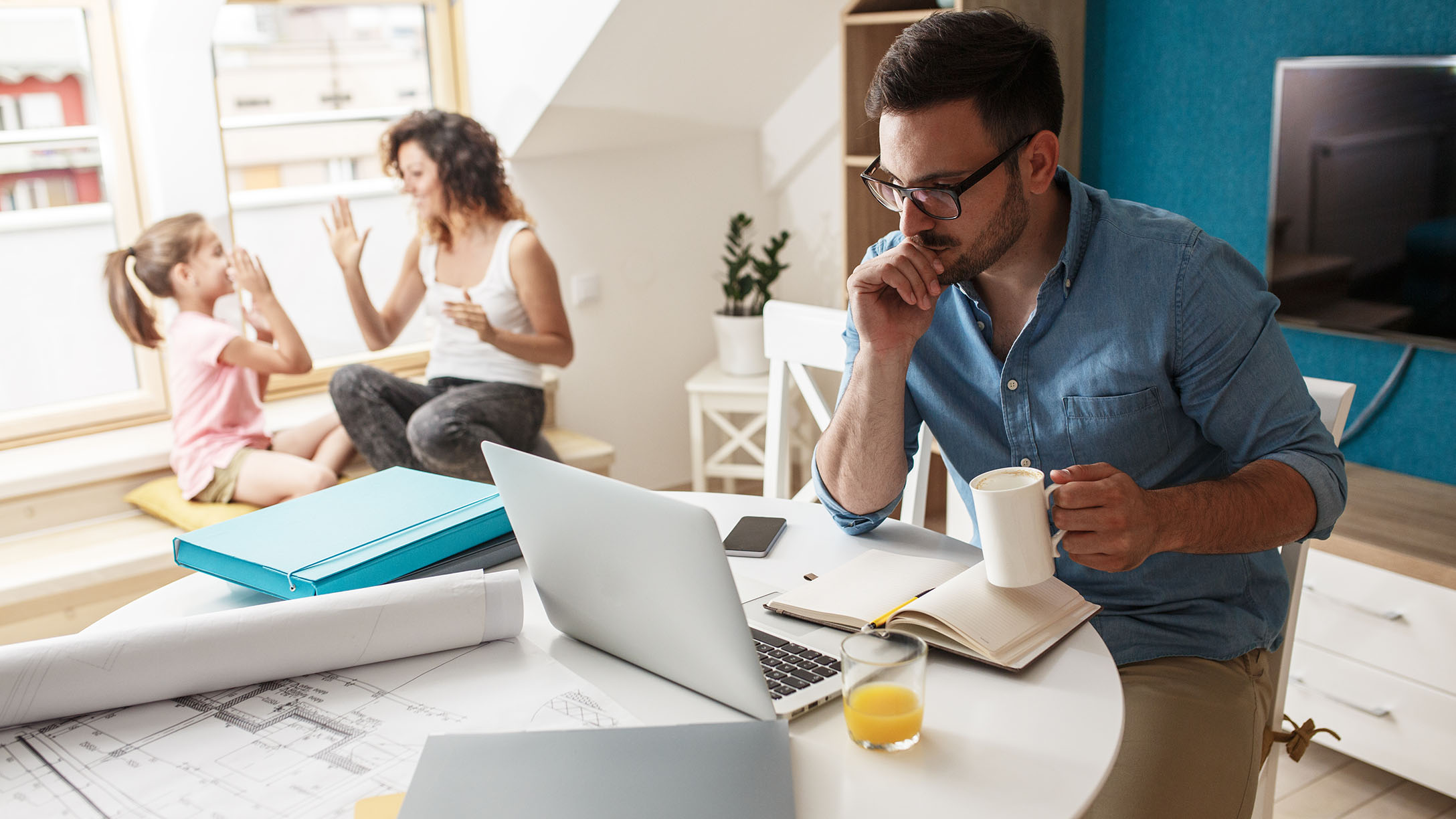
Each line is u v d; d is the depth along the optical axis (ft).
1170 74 8.50
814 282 12.22
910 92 3.76
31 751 2.93
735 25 9.96
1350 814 6.38
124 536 8.58
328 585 3.54
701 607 2.83
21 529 8.64
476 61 10.64
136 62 9.22
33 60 9.11
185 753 2.88
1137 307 4.05
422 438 8.68
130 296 9.04
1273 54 7.77
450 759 2.72
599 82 9.89
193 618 3.20
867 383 4.23
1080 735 2.81
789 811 2.46
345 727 2.97
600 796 2.54
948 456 4.71
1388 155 6.99
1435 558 6.17
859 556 3.99
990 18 3.83
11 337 9.39
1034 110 3.86
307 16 10.13
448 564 3.92
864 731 2.75
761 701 2.86
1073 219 4.10
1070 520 3.25
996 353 4.47
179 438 8.81
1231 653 4.14
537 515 3.21
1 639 7.81
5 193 9.18
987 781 2.61
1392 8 7.04
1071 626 3.40
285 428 9.49
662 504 2.77
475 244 9.23
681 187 11.74
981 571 3.55
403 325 9.86
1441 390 7.29
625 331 11.69
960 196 3.82
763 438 12.21
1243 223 8.23
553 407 10.97
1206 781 3.50
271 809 2.59
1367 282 7.30
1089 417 4.18
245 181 10.11
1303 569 4.66
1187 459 4.31
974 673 3.17
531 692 3.13
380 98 10.70
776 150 12.00
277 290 10.44
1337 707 6.75
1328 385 4.62
